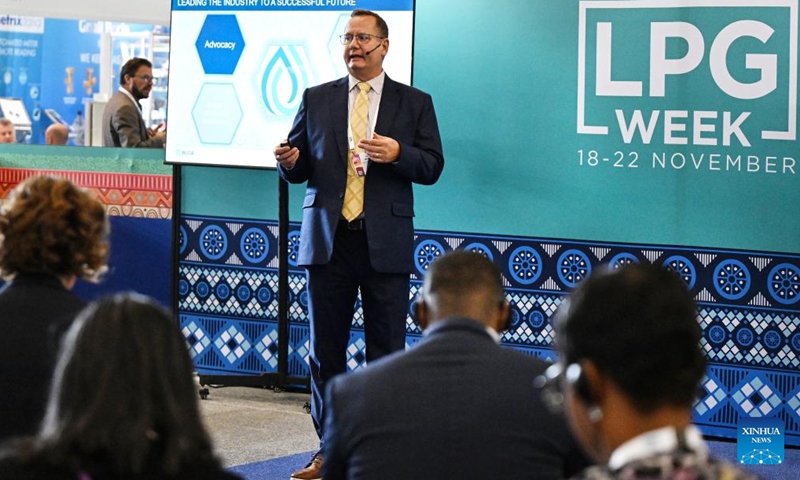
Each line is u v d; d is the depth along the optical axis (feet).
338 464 6.86
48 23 28.09
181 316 19.80
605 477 3.65
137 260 19.86
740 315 16.52
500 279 7.88
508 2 17.20
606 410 3.88
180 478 4.79
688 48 16.46
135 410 4.74
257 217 19.12
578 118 17.01
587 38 16.87
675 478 3.57
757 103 16.24
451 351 6.94
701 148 16.51
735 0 16.22
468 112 17.54
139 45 27.78
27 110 28.12
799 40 16.03
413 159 14.38
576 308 3.95
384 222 14.64
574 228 17.16
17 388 7.20
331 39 17.44
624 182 16.88
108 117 21.67
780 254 16.29
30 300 7.46
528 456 6.61
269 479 14.52
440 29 17.58
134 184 19.76
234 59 18.01
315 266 14.79
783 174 16.21
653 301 3.85
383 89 14.90
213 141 18.24
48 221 7.62
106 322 4.87
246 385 18.57
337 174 14.74
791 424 16.42
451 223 17.80
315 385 14.98
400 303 14.90
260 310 19.25
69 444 4.71
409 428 6.63
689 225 16.63
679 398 3.81
